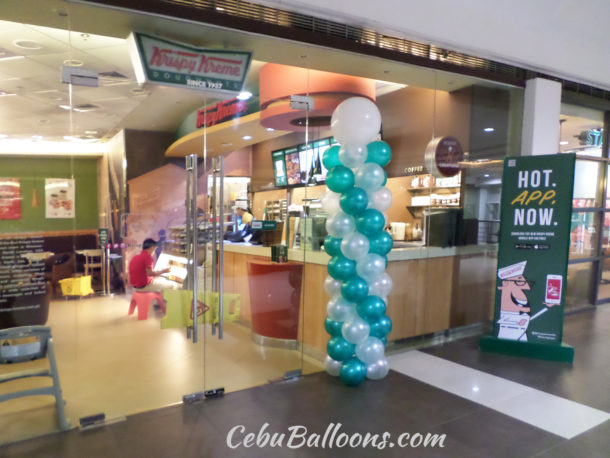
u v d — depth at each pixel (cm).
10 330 270
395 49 392
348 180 328
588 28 528
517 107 506
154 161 317
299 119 394
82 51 297
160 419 282
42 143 282
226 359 362
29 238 279
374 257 333
